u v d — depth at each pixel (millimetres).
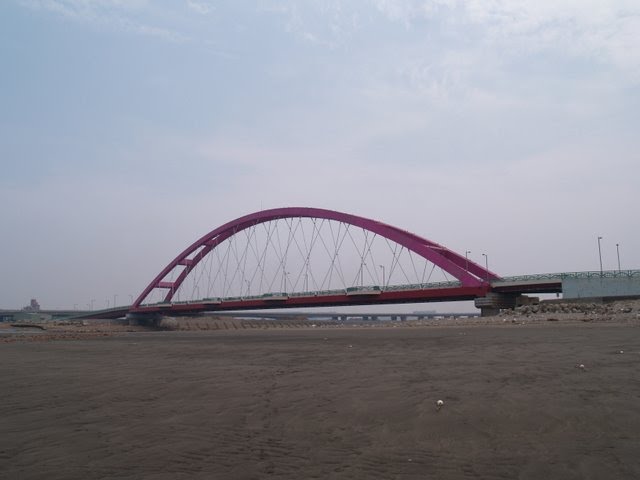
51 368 21875
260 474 6746
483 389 12133
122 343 46344
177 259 141250
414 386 13070
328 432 8844
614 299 60875
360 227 93438
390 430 8828
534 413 9414
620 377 13211
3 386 16016
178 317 177250
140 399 12664
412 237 89062
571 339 27609
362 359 21656
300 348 30891
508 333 38562
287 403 11469
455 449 7621
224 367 20016
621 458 6918
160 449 7988
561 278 67562
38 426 9898
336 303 100312
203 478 6656
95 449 8109
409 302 92938
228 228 123750
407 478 6480
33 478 6836
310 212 102500
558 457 7059
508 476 6426
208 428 9297
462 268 80688
